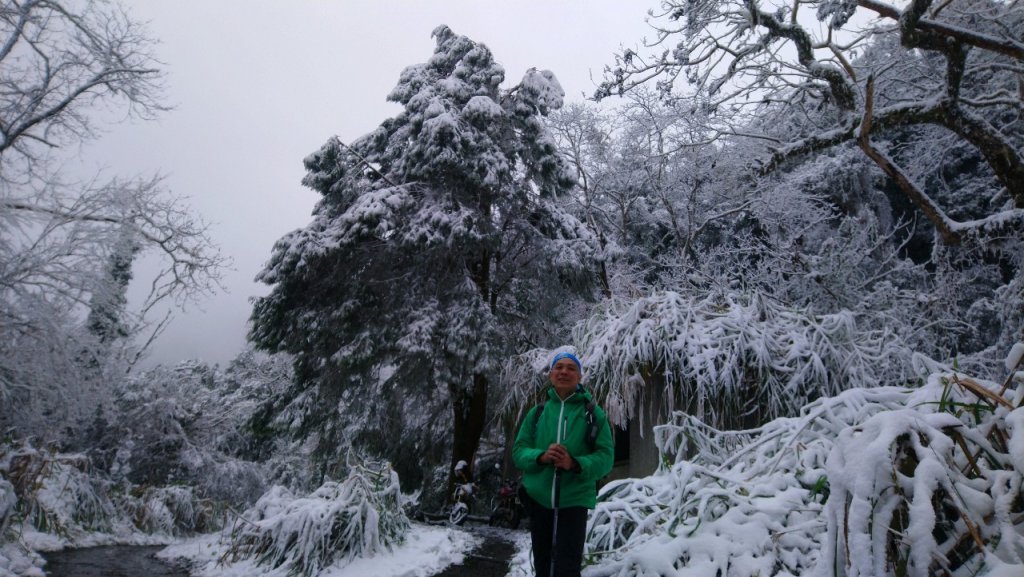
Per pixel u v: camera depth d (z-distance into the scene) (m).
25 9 10.05
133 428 12.83
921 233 17.16
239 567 6.59
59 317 9.15
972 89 12.52
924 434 2.74
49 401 9.12
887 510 2.55
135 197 10.05
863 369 8.27
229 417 15.83
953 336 12.39
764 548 3.23
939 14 10.75
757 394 8.32
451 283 16.53
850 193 17.02
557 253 17.27
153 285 10.86
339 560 6.66
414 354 15.12
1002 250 9.88
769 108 13.04
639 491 4.36
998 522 2.46
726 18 10.27
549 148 18.06
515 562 5.44
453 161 16.34
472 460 16.61
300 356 17.20
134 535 9.45
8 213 8.94
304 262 15.55
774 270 15.20
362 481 7.58
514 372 14.37
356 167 18.31
